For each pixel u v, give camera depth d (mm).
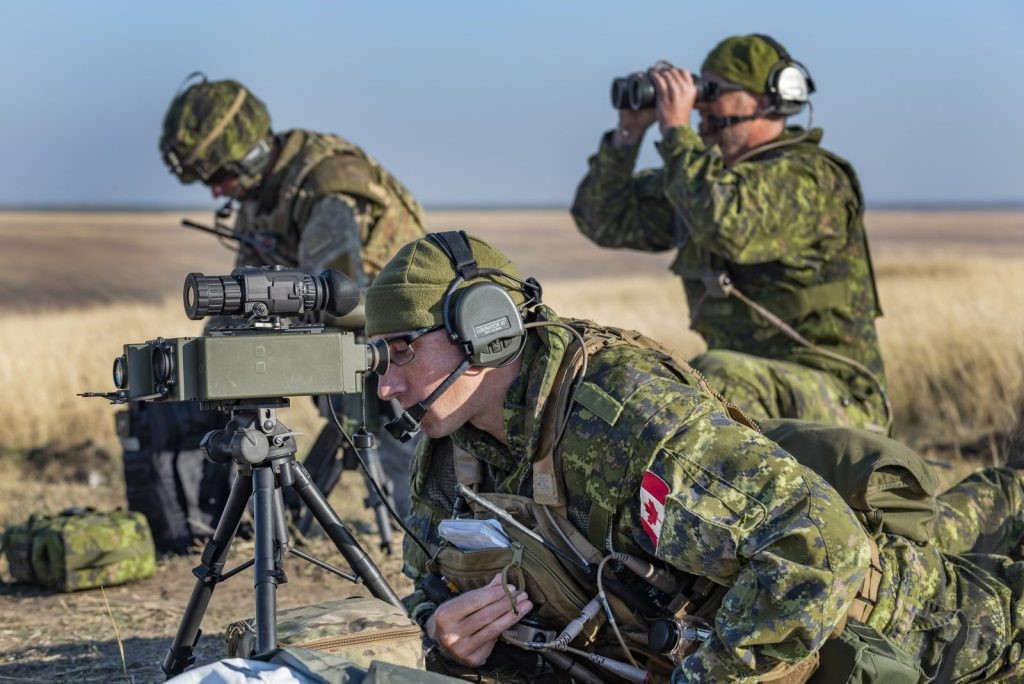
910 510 3064
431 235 2795
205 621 4465
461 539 2861
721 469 2527
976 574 3205
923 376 9109
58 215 156625
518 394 2787
